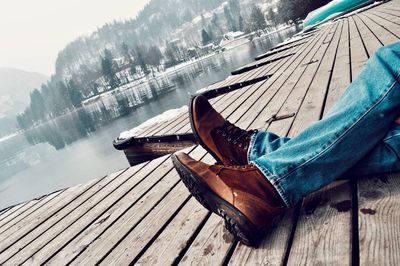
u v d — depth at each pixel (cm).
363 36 698
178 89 3922
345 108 129
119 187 331
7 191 2562
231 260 142
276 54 1123
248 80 711
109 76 17875
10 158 6588
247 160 168
